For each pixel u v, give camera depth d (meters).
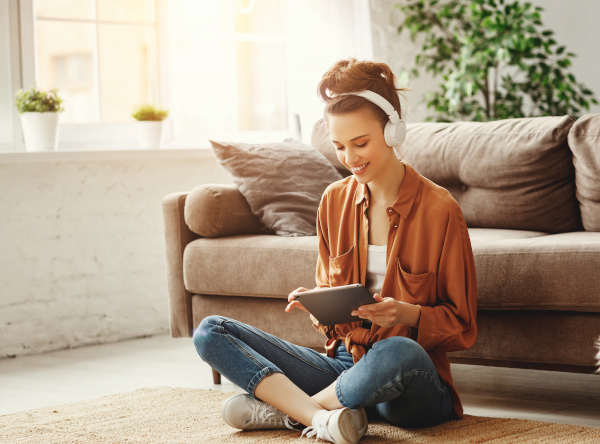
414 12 4.75
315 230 2.90
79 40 3.80
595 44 4.98
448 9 4.54
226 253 2.80
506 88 4.60
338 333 2.09
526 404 2.38
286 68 4.39
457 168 3.00
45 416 2.32
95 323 3.69
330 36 4.31
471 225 3.01
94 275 3.68
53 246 3.56
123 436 2.07
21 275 3.47
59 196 3.57
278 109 4.39
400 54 4.74
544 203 2.83
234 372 2.00
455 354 2.36
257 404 2.04
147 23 3.99
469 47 4.37
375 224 2.04
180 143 4.08
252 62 4.30
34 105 3.48
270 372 1.98
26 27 3.59
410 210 1.99
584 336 2.12
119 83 3.92
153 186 3.85
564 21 5.06
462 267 1.96
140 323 3.83
